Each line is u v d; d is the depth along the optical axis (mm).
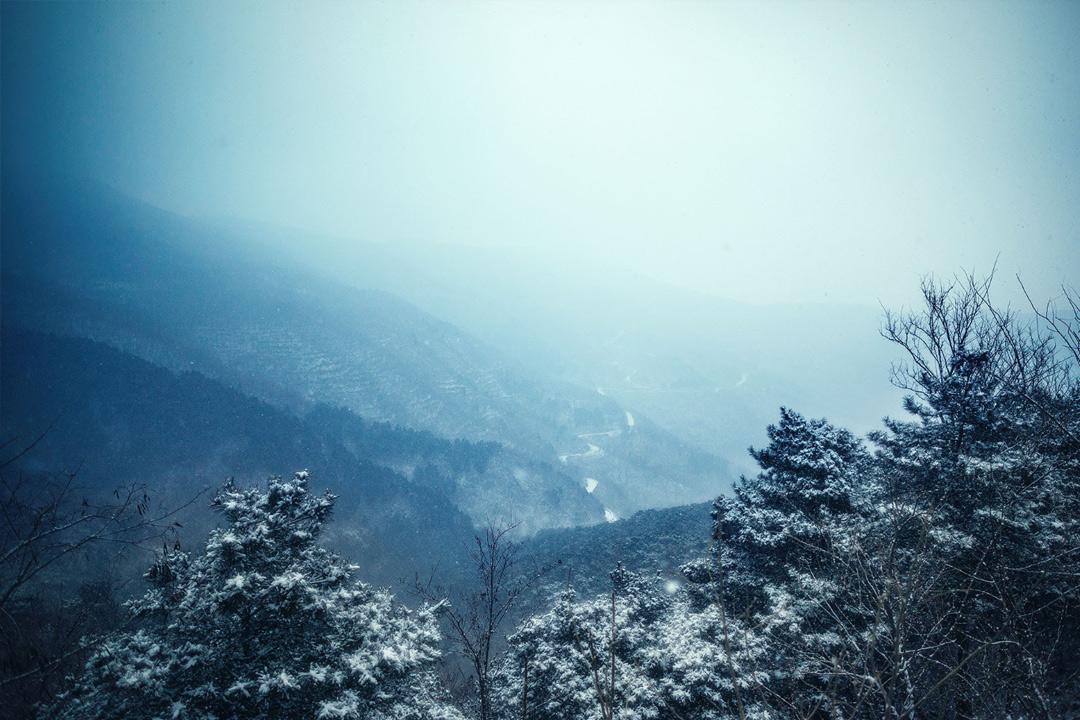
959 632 7852
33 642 8648
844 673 6355
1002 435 12492
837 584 10047
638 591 19812
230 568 10125
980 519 10656
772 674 11102
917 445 14180
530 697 15211
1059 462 10359
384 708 11070
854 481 15148
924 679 7371
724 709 11742
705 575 16625
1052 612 8898
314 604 10188
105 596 13867
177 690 9344
